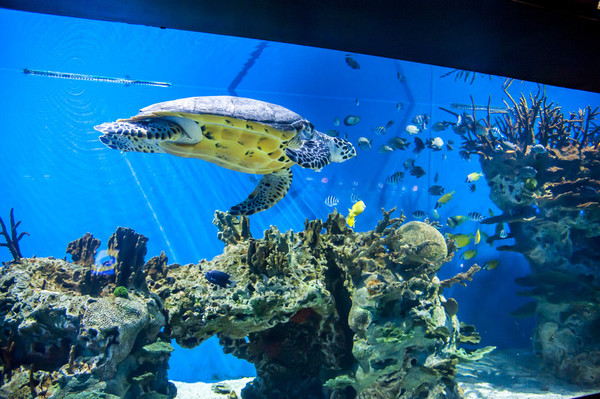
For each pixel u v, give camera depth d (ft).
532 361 10.31
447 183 15.19
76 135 10.05
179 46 8.44
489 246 12.88
